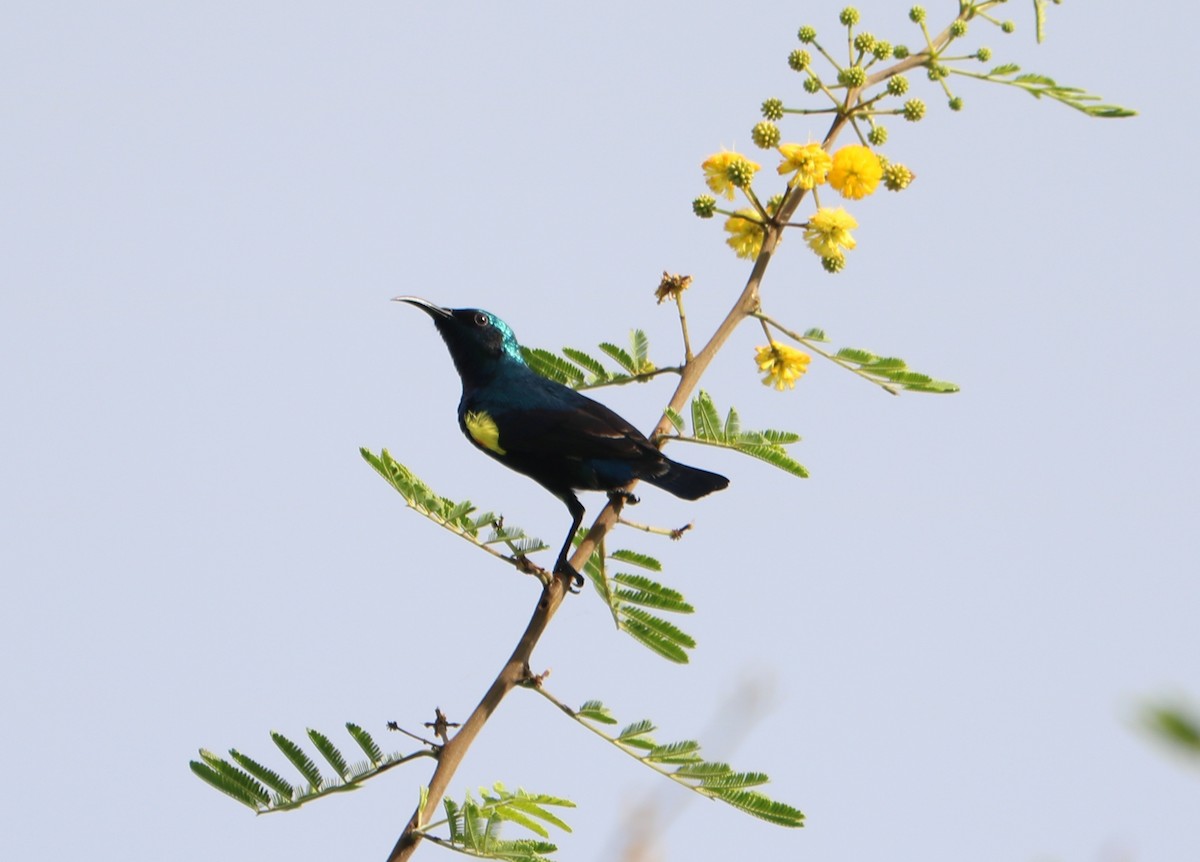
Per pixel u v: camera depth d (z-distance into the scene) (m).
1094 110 10.52
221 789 8.42
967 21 10.61
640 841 7.70
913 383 10.45
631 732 8.77
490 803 8.19
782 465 10.65
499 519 9.84
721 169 10.26
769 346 10.86
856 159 9.77
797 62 10.34
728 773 8.62
